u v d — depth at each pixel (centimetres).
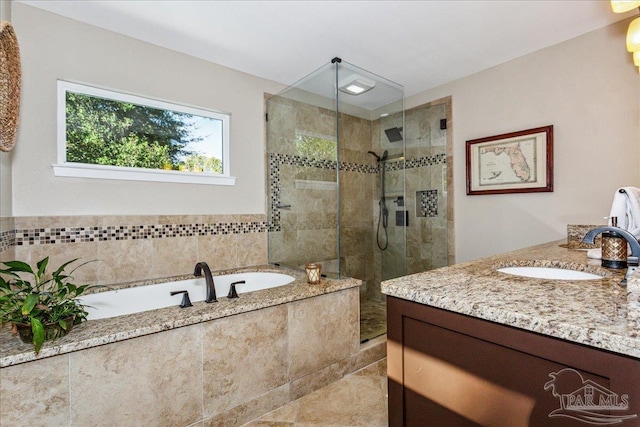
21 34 185
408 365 101
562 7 192
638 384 58
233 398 160
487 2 186
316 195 283
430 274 119
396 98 306
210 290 174
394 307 105
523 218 255
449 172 304
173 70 241
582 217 224
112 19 202
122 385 131
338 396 184
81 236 202
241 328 163
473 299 86
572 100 228
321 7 190
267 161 290
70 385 121
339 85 260
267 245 287
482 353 83
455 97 301
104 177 212
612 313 72
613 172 211
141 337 136
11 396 111
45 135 192
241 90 277
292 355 182
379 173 327
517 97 257
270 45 235
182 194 244
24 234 184
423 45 237
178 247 239
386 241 327
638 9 197
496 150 269
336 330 203
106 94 214
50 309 128
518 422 76
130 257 219
